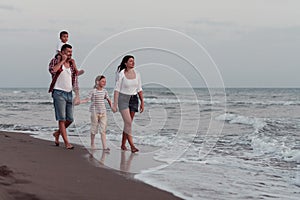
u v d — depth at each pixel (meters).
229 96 43.44
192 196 4.42
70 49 7.30
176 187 4.80
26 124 13.51
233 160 6.85
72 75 7.50
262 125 12.91
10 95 49.06
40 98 40.34
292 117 17.16
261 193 4.70
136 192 4.45
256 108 24.34
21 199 3.66
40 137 9.56
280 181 5.34
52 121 14.72
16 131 11.30
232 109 22.97
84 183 4.66
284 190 4.87
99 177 5.06
